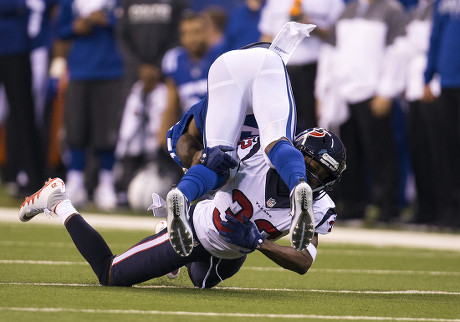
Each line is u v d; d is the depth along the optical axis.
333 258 25.30
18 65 40.00
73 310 13.34
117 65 39.97
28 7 39.94
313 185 15.84
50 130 45.38
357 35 35.38
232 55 16.75
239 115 16.34
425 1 35.69
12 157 43.34
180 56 39.81
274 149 15.26
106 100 39.94
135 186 40.25
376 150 35.91
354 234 33.16
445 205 35.56
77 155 40.62
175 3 40.47
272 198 15.70
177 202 13.92
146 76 40.19
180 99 39.84
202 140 17.36
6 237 27.55
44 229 31.12
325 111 35.72
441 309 15.44
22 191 42.38
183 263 16.25
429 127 35.03
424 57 35.50
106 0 39.38
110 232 30.27
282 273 21.22
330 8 35.81
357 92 35.41
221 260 16.75
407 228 36.41
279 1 36.12
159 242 16.09
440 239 32.22
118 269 16.45
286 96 16.31
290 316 13.74
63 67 44.69
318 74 35.75
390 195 36.62
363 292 17.95
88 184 42.84
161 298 15.12
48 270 19.52
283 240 30.52
